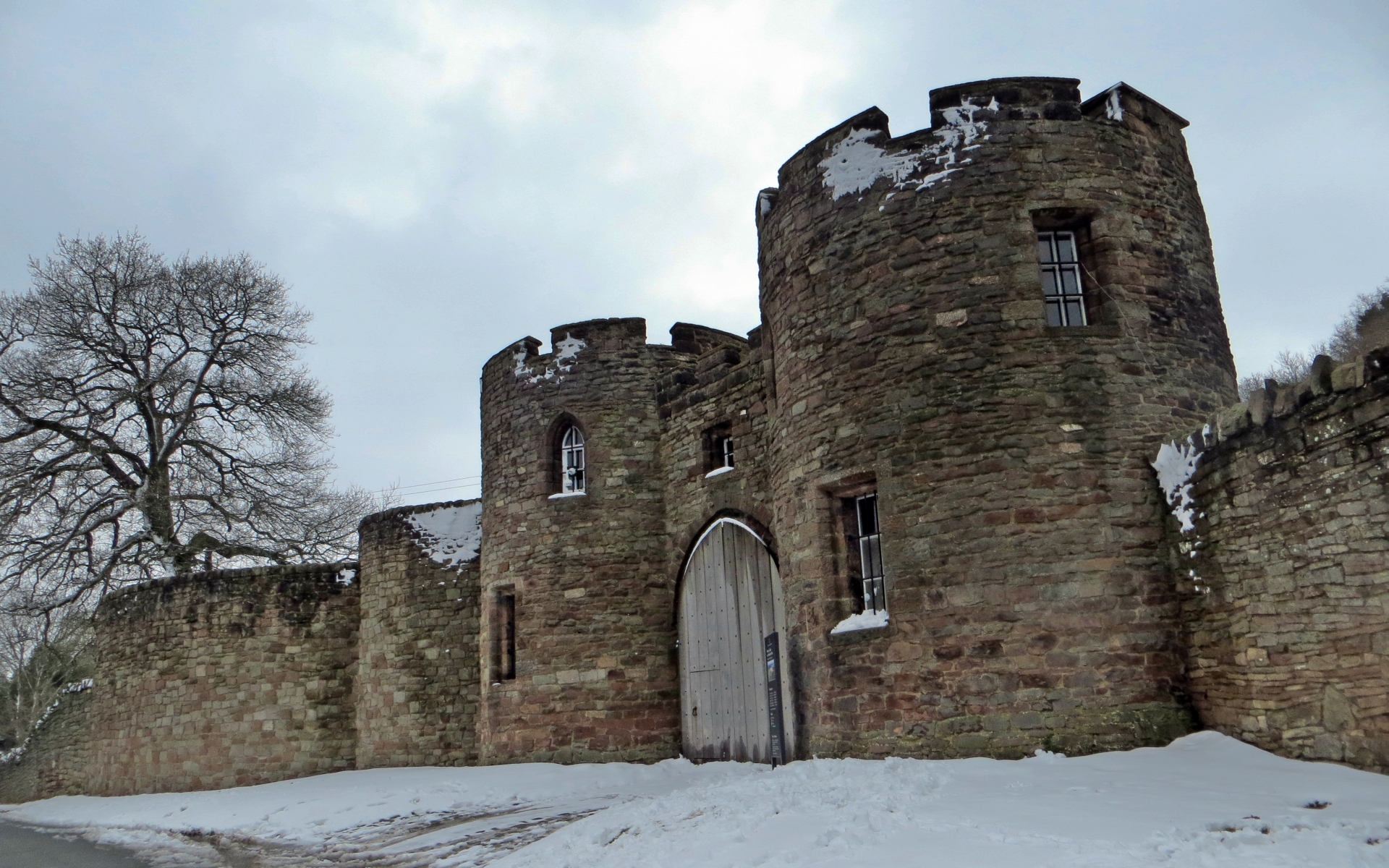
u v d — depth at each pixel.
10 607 23.22
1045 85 10.72
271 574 19.80
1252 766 7.83
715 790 9.59
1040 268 10.52
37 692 29.23
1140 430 9.93
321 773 18.61
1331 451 7.74
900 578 10.03
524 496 15.95
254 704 19.25
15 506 23.11
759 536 13.69
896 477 10.20
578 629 15.05
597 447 15.67
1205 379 10.47
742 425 14.21
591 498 15.49
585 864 7.54
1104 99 10.93
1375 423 7.36
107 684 21.48
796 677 11.21
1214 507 9.02
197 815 15.27
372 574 19.05
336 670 19.17
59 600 23.16
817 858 6.24
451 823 11.66
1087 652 9.30
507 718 15.34
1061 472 9.72
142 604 21.05
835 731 10.44
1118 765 8.33
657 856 7.14
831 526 10.95
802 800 8.11
